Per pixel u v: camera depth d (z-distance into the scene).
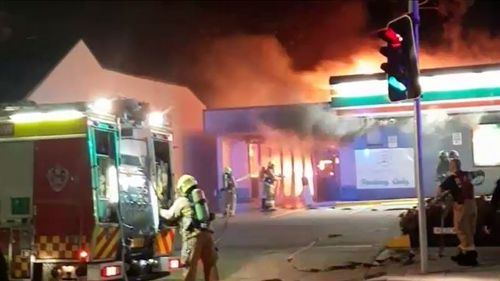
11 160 10.18
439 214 14.05
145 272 11.05
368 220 19.86
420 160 11.58
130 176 10.76
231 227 19.61
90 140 9.91
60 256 9.88
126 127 10.67
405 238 13.64
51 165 10.00
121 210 10.27
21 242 10.04
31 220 10.01
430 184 25.38
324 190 27.27
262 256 14.13
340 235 16.72
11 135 10.20
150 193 11.13
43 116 10.07
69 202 9.88
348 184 26.94
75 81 20.36
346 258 13.45
